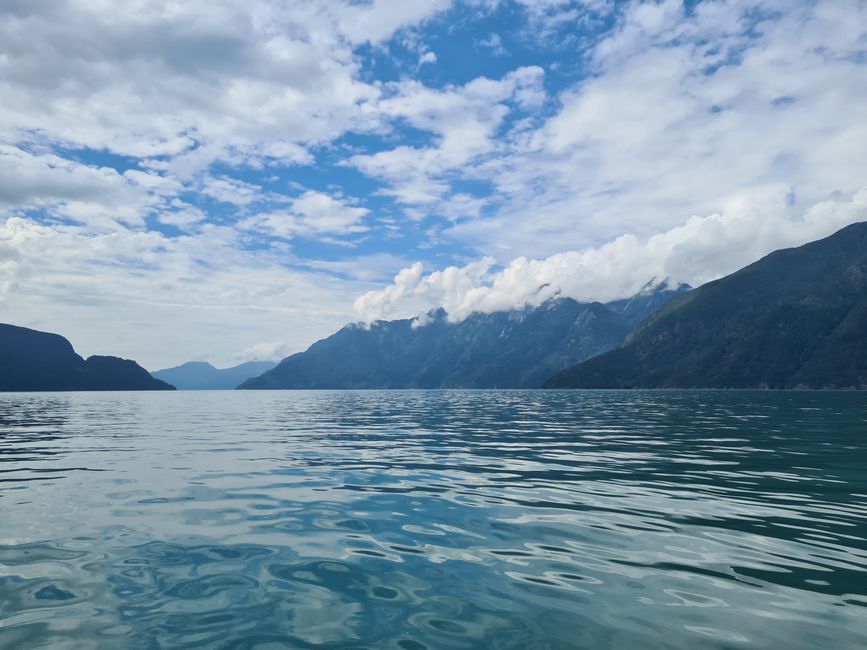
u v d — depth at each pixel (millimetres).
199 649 6207
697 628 6770
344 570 8914
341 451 24953
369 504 13680
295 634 6613
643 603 7566
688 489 15664
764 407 70312
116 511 12844
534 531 11219
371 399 139500
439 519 12195
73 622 6918
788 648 6242
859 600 7637
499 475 18156
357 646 6309
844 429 36094
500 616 7160
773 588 8086
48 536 10750
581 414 57969
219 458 22422
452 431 36781
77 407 81062
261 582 8359
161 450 25281
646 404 85562
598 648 6254
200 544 10289
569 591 8016
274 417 55562
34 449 25625
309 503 13781
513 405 88562
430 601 7664
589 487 15977
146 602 7578
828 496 14625
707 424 41281
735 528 11406
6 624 6824
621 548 10055
